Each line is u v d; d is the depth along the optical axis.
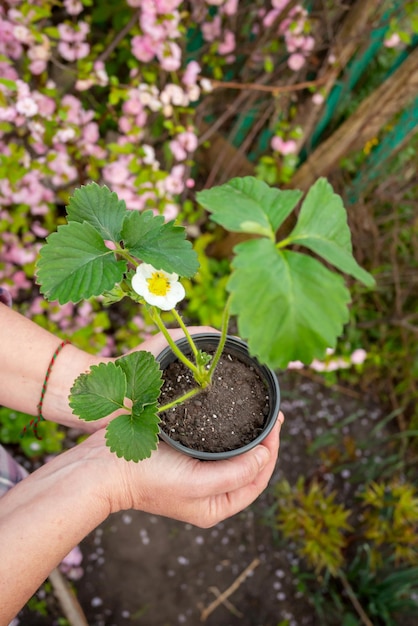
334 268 1.06
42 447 0.89
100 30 0.96
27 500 0.44
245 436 0.47
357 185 1.04
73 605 0.82
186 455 0.47
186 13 0.79
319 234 0.35
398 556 0.92
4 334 0.51
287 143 0.90
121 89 0.81
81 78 0.78
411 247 1.12
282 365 0.33
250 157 1.08
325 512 0.90
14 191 0.81
